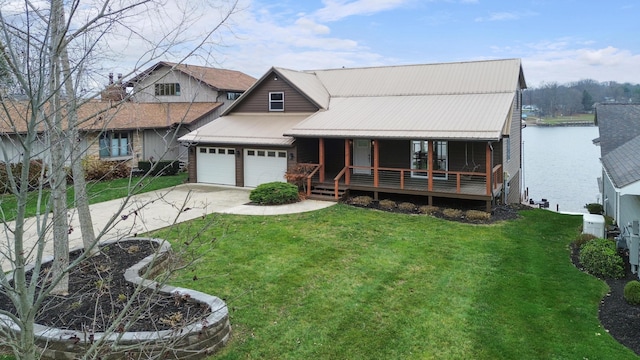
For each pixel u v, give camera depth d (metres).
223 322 7.68
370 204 18.69
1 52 3.52
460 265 11.70
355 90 23.98
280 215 16.86
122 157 25.66
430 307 9.21
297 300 9.46
